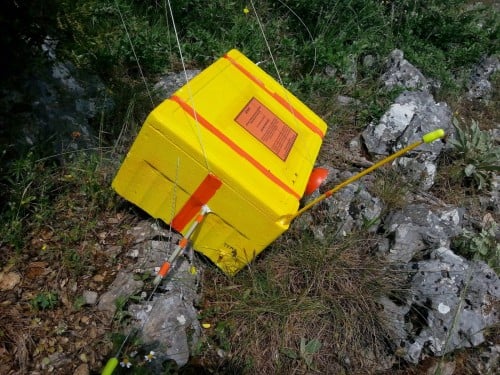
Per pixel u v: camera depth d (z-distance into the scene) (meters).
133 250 1.00
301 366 0.96
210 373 0.91
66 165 1.07
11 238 0.95
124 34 1.44
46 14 1.00
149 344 0.88
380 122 1.44
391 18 1.91
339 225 1.18
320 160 1.36
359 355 1.00
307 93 1.52
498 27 2.06
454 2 2.08
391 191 1.28
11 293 0.90
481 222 1.37
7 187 0.99
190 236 0.96
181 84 1.40
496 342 1.08
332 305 1.02
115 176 1.00
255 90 1.04
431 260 1.12
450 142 1.45
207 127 0.89
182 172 0.89
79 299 0.91
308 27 1.79
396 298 1.08
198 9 1.63
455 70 1.92
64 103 1.15
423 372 1.01
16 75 1.07
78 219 1.03
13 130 1.04
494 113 1.79
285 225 0.91
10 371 0.82
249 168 0.89
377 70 1.71
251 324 0.96
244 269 1.03
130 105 1.20
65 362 0.85
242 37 1.59
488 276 1.10
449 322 1.02
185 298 0.95
